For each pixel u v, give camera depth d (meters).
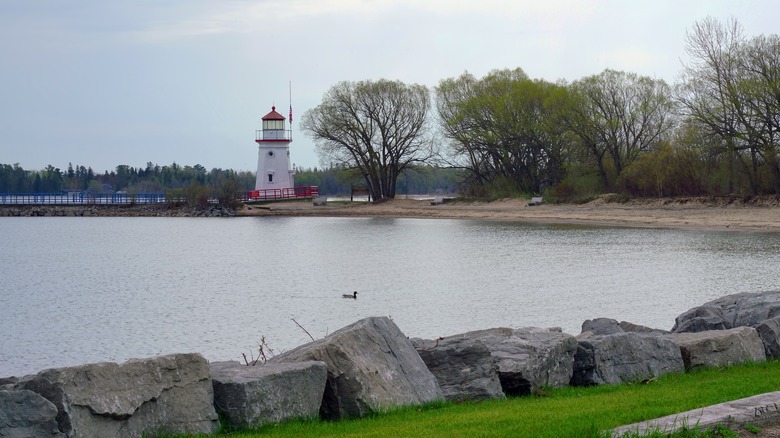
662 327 29.06
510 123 99.06
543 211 90.75
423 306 36.81
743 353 16.58
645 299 35.72
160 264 62.09
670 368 15.66
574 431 9.84
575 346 15.28
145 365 10.82
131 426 10.54
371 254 63.94
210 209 124.50
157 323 34.88
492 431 10.46
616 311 32.97
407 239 76.31
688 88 75.50
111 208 131.38
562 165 97.81
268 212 118.56
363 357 12.91
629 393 13.48
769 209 71.00
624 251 55.81
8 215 131.25
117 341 30.97
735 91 71.44
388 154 115.00
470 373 14.02
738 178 76.00
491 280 44.84
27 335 32.53
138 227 105.56
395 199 118.62
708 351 16.12
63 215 131.50
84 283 51.00
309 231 91.75
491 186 107.19
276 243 78.44
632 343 15.57
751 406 10.45
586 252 56.59
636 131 91.12
